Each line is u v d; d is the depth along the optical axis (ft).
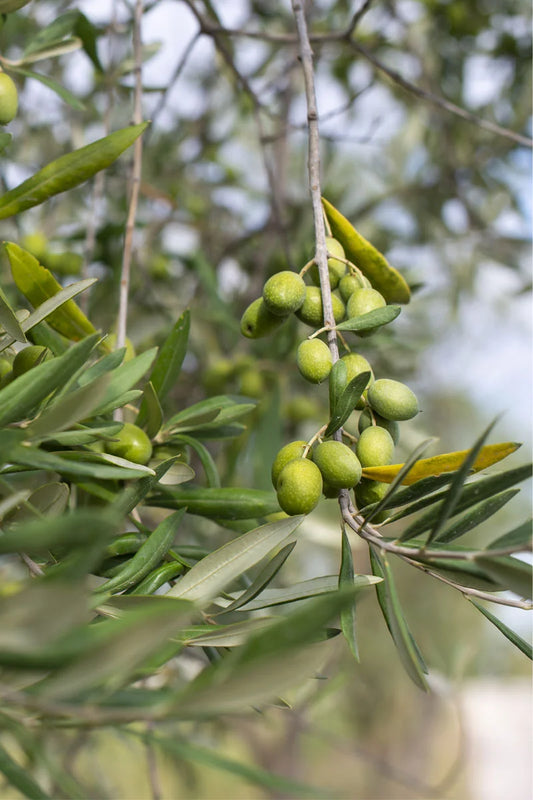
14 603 1.61
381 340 3.84
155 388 2.50
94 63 2.84
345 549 2.07
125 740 3.92
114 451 2.34
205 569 2.09
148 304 3.88
